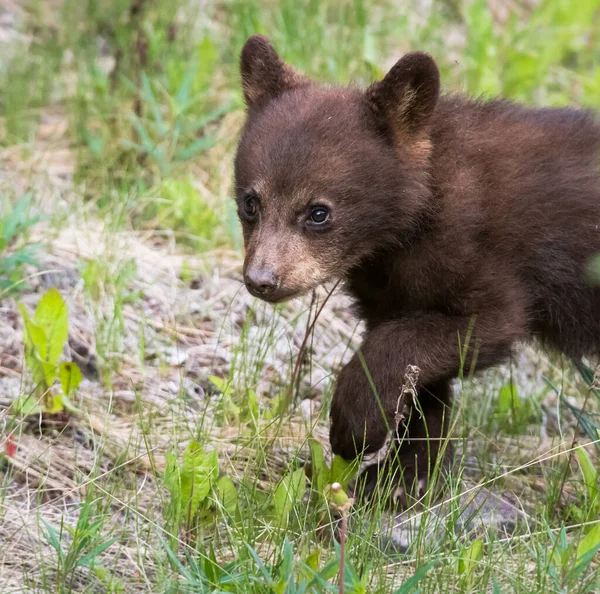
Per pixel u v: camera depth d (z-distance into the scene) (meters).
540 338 11.32
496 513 10.05
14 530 9.10
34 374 10.69
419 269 10.09
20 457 10.13
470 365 10.02
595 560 9.37
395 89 10.04
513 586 8.46
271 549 9.13
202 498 9.21
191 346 12.70
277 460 10.70
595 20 20.00
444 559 8.72
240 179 10.29
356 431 9.86
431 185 10.11
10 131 15.86
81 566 8.62
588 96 17.86
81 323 12.38
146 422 11.00
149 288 13.29
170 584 8.19
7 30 18.48
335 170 9.94
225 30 18.42
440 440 10.50
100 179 15.09
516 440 11.83
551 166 10.45
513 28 18.58
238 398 11.67
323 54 17.17
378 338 9.98
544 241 10.37
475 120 10.65
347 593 7.69
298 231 10.00
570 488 10.91
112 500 9.51
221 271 13.88
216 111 15.21
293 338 12.93
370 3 19.41
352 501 7.56
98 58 18.02
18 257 12.10
